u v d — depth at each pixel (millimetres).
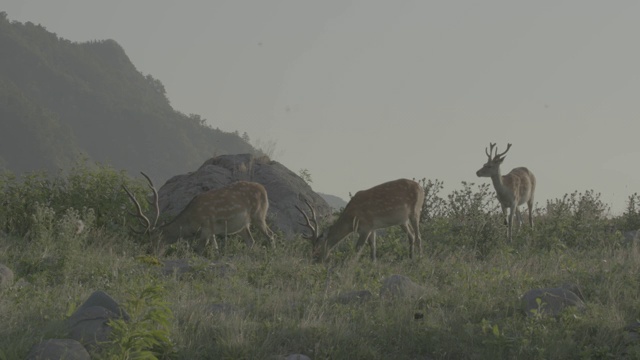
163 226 23078
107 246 21844
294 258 20344
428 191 27500
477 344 12578
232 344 12039
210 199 22922
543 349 11898
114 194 25203
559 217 26031
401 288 15367
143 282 16844
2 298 14219
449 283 17594
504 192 27531
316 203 29047
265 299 15039
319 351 12141
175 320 12961
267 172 29281
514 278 16812
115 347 10984
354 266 19453
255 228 25422
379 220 22125
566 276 17031
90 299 12812
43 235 20531
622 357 12055
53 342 11203
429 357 12312
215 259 22312
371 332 12945
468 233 24375
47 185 25422
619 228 26969
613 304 14133
